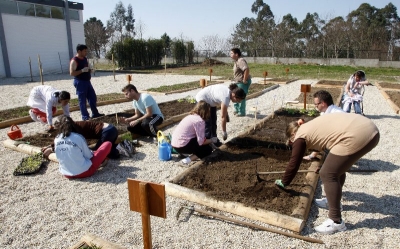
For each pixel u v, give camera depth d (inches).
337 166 123.4
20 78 810.8
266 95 487.5
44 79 783.7
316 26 1745.8
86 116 310.8
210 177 175.5
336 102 389.1
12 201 158.6
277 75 807.1
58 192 168.1
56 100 260.2
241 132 278.4
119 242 126.2
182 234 130.8
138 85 652.7
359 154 121.1
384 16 1801.2
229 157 204.7
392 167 198.1
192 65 1341.0
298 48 1647.4
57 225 138.3
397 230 131.2
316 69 979.3
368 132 119.6
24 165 197.0
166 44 1535.4
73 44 1011.9
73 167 180.4
